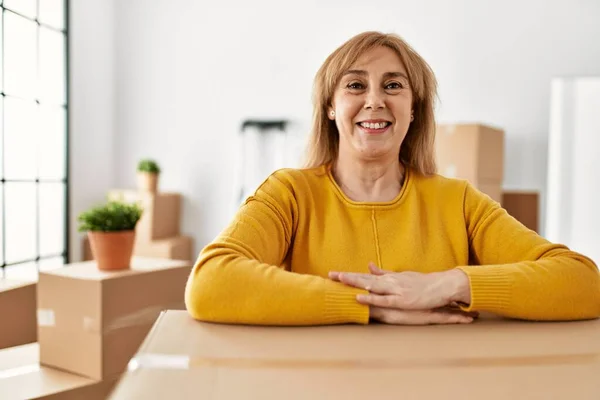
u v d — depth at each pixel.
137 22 3.97
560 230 2.65
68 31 3.41
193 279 0.82
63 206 3.45
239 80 3.73
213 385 0.52
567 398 0.50
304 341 0.66
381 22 3.38
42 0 3.19
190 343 0.65
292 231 1.08
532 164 3.05
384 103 1.03
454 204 1.09
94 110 3.77
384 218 1.07
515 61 3.07
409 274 0.83
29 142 3.11
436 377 0.55
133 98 4.01
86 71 3.66
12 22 2.93
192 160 3.87
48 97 3.28
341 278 0.80
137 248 3.47
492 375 0.55
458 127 2.54
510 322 0.79
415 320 0.78
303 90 3.59
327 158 1.17
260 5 3.66
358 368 0.57
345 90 1.05
